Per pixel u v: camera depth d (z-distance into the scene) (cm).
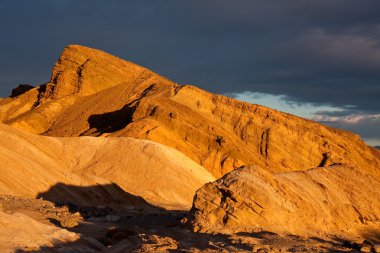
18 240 2581
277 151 11206
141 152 7119
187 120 10938
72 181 5269
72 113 13338
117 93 14062
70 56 15000
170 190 6719
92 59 14975
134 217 4094
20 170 4972
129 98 13638
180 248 2828
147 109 11269
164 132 10294
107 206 4981
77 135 12275
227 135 11156
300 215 3647
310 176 4141
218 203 3491
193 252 2720
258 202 3494
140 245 2802
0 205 3375
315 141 11600
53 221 3575
